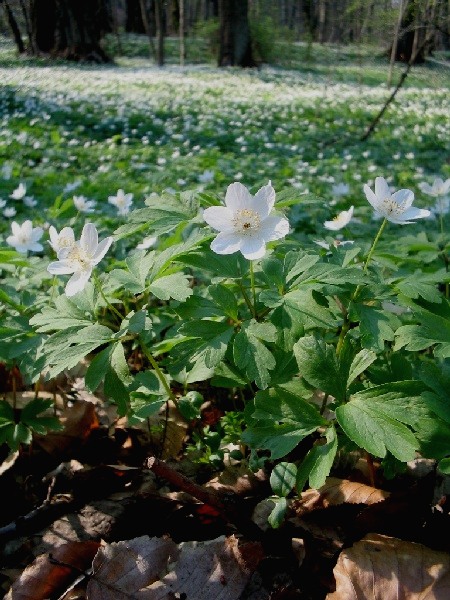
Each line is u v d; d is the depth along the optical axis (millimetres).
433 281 337
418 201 1052
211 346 279
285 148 1550
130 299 421
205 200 341
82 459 377
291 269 294
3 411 335
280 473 270
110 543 287
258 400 263
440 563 253
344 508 290
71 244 289
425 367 253
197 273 536
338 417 246
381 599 245
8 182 1012
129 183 1063
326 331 369
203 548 275
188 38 5441
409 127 1956
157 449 371
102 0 4727
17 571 289
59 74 3330
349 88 3088
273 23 4469
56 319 296
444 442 240
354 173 1261
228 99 2406
